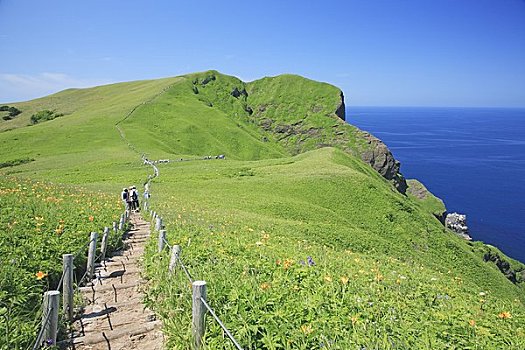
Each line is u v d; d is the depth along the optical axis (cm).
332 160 7769
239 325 605
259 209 3809
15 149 8962
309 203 4541
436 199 12031
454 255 4419
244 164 7688
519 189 14538
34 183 2739
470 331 698
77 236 1278
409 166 19512
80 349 679
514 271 6594
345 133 17625
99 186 4803
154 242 1423
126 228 1967
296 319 627
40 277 773
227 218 2633
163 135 12544
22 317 680
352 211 4894
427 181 15938
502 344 680
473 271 4103
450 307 948
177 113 14750
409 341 611
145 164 7388
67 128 10819
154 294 886
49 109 17788
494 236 9638
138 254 1448
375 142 16175
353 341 566
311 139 18062
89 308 866
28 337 623
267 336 557
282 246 1672
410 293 1028
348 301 754
